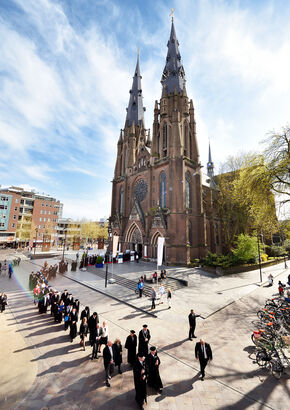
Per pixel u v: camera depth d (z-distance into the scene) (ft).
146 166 145.07
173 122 127.65
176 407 22.66
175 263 107.65
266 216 73.00
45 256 161.48
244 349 34.30
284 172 56.75
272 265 127.24
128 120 182.19
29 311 51.85
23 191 262.67
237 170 121.08
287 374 28.27
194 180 132.16
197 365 30.07
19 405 23.12
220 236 155.94
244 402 23.38
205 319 46.62
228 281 82.79
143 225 130.72
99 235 292.20
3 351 33.88
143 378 22.54
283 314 43.65
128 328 41.96
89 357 32.40
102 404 23.17
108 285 75.82
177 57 154.71
